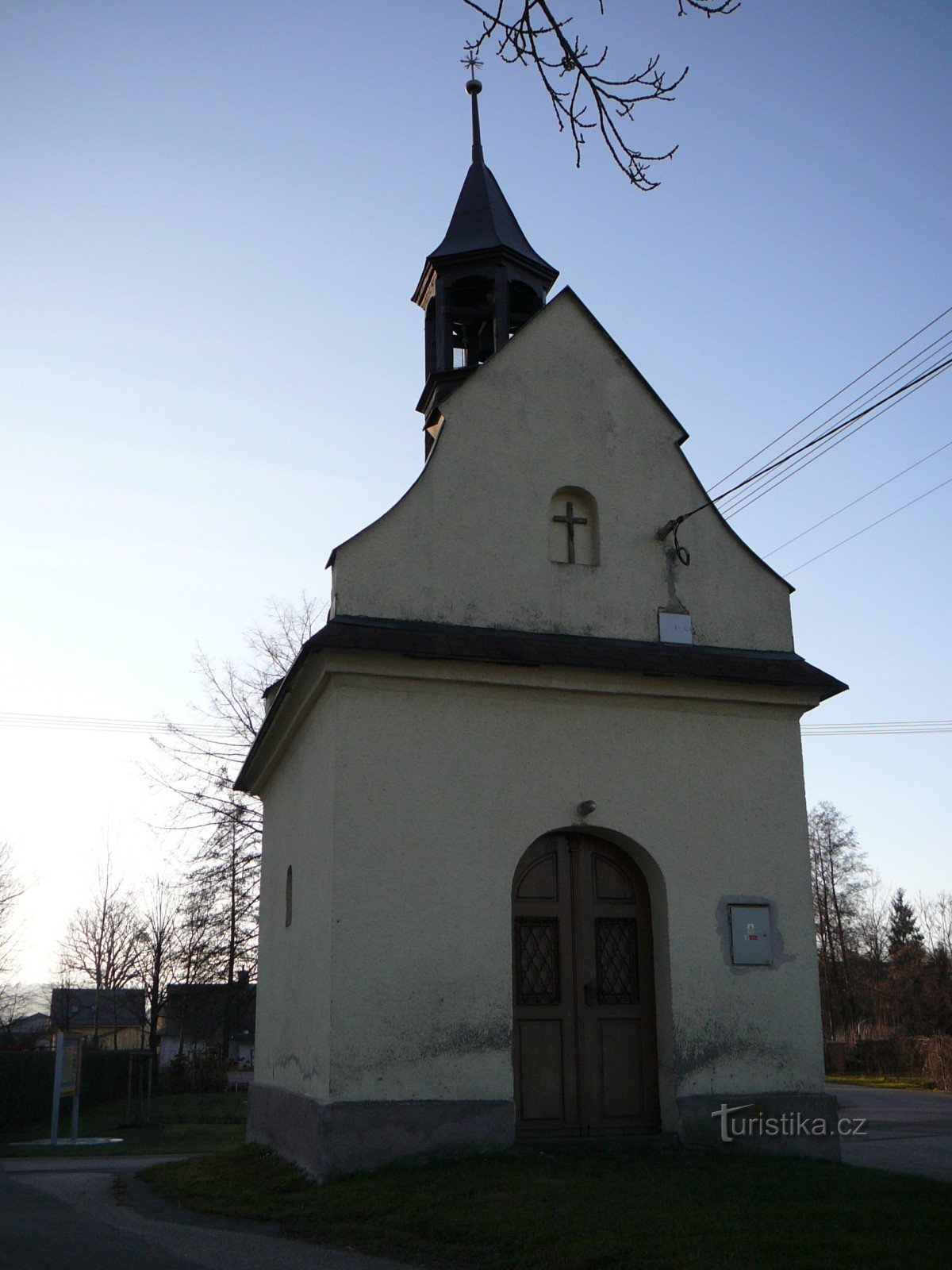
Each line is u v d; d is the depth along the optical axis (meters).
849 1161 11.87
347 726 11.21
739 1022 11.84
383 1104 10.36
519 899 11.86
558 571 12.85
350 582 11.96
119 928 51.00
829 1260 7.00
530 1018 11.59
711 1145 11.30
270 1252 7.95
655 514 13.48
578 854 12.18
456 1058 10.73
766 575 13.75
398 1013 10.64
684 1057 11.56
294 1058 12.26
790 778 12.84
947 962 49.06
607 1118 11.55
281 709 13.12
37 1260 7.68
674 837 12.16
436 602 12.23
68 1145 20.14
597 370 13.81
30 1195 11.52
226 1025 34.00
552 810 11.77
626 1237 7.61
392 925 10.84
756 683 12.57
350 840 10.93
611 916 12.14
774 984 12.08
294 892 13.19
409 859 11.08
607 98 6.42
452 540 12.51
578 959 11.89
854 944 56.53
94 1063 32.75
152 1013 39.00
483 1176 9.58
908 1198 8.86
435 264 15.89
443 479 12.67
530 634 12.46
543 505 13.04
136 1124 25.38
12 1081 24.81
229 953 30.48
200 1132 23.47
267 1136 13.54
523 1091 11.38
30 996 58.78
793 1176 9.77
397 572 12.17
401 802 11.20
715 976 11.90
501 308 15.57
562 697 12.13
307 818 12.53
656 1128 11.66
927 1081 32.84
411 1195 9.11
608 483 13.39
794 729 13.02
